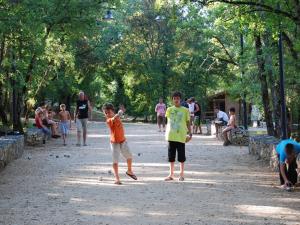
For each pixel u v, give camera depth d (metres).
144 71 52.25
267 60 16.94
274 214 7.64
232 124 19.64
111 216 7.56
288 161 9.97
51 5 18.30
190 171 12.37
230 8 12.95
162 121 29.78
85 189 9.90
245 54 20.17
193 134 27.41
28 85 22.53
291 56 16.19
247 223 7.08
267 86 18.33
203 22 29.83
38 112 20.77
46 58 25.73
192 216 7.52
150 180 10.99
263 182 10.69
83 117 19.52
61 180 10.99
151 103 52.84
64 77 34.41
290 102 18.45
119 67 52.81
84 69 46.44
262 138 15.28
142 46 51.62
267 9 10.43
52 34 23.53
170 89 52.81
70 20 20.42
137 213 7.75
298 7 9.89
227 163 13.93
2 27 15.46
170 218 7.41
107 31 45.28
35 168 12.93
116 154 10.67
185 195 9.20
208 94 55.06
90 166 13.29
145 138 23.23
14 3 16.09
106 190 9.78
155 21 52.06
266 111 18.38
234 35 28.17
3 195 9.28
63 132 19.81
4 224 7.09
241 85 20.77
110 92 56.78
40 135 19.92
